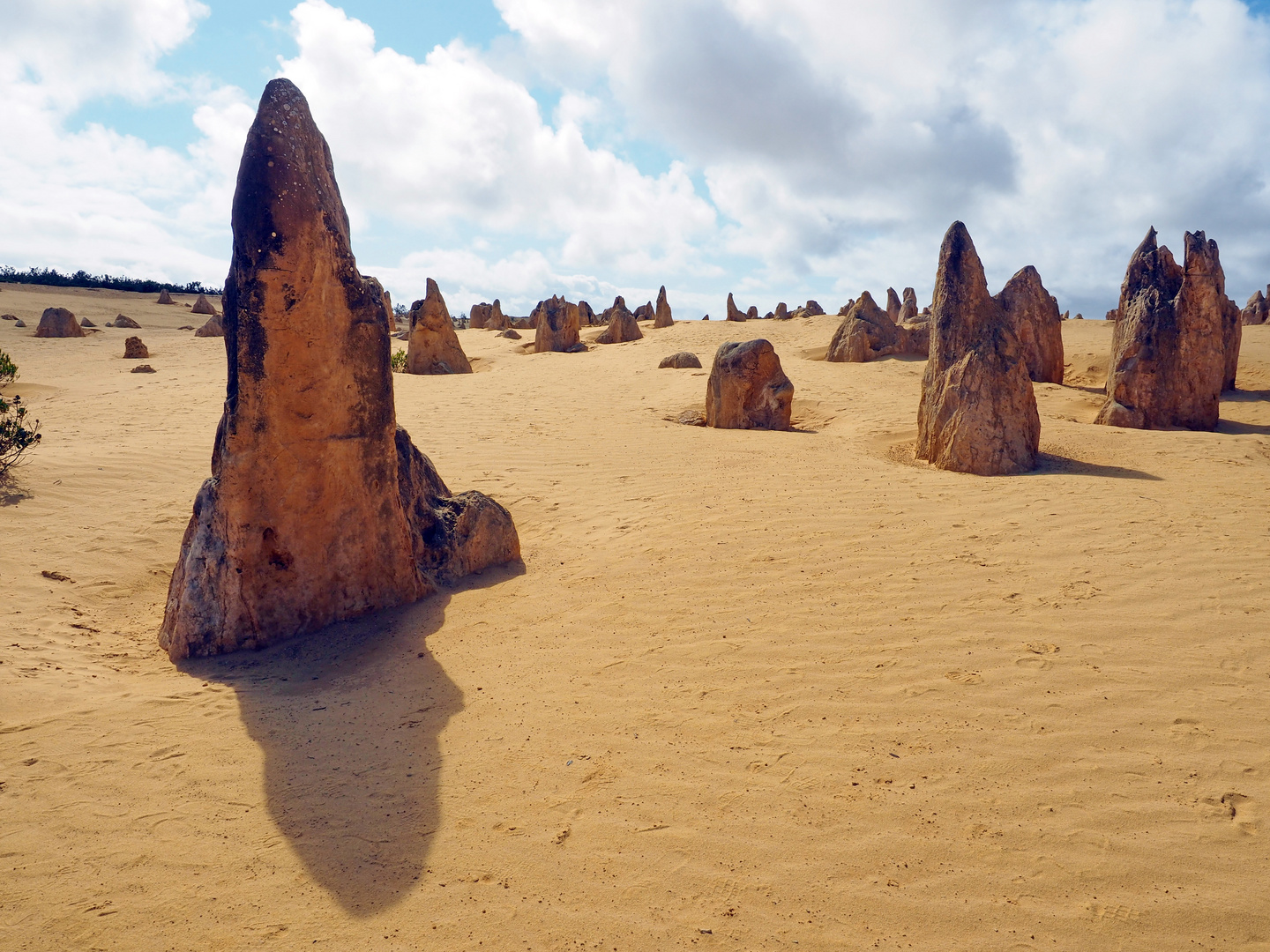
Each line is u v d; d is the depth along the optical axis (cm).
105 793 329
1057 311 1656
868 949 239
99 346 2462
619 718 378
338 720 395
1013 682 391
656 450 985
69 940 250
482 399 1420
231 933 253
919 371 1709
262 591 502
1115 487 747
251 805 321
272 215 463
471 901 264
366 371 516
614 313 2819
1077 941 239
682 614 494
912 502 710
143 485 805
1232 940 237
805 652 433
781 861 277
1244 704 361
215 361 2162
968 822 292
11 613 519
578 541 661
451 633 498
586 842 291
